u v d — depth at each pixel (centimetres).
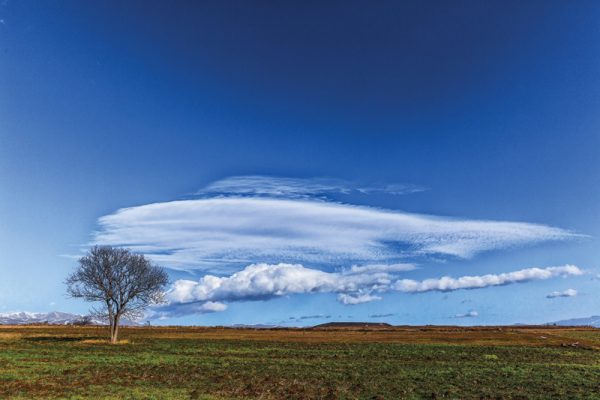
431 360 5531
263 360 5184
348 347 7212
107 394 2888
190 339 8412
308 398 3008
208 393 3066
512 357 6066
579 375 4362
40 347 6144
